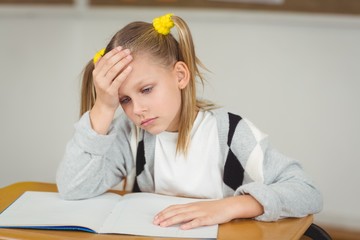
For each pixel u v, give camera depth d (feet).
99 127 3.89
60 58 9.75
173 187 4.18
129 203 3.76
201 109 4.25
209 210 3.43
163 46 3.85
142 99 3.69
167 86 3.77
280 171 3.92
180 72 3.92
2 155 9.95
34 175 9.80
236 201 3.53
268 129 8.80
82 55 9.65
